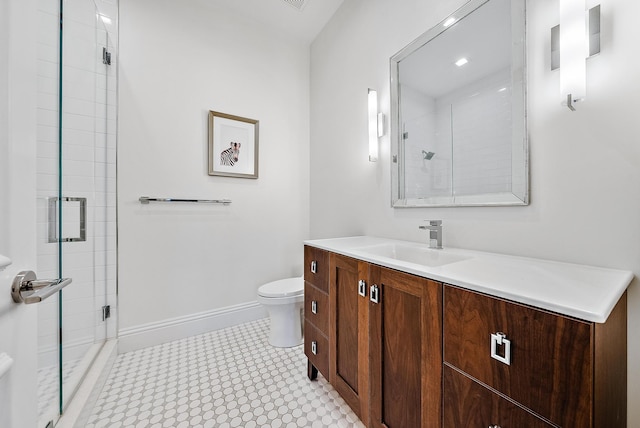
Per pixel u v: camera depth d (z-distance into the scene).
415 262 1.35
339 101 2.22
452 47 1.32
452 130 1.33
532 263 0.94
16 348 0.48
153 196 1.94
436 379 0.80
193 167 2.10
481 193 1.20
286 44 2.57
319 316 1.45
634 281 0.80
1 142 0.45
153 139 1.94
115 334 1.80
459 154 1.29
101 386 1.45
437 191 1.41
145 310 1.92
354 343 1.17
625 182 0.82
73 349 1.41
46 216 1.15
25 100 0.52
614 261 0.84
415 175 1.54
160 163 1.97
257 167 2.39
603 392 0.57
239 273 2.32
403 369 0.92
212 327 2.19
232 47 2.28
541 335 0.57
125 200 1.85
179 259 2.05
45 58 1.13
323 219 2.45
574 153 0.92
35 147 0.55
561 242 0.96
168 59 2.00
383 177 1.77
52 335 1.09
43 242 1.13
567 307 0.54
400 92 1.62
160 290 1.98
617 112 0.82
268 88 2.46
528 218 1.05
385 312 1.01
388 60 1.71
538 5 1.00
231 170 2.25
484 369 0.68
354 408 1.16
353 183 2.06
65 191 1.39
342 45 2.17
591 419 0.50
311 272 1.55
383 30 1.75
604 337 0.57
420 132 1.50
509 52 1.09
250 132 2.35
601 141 0.86
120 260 1.83
